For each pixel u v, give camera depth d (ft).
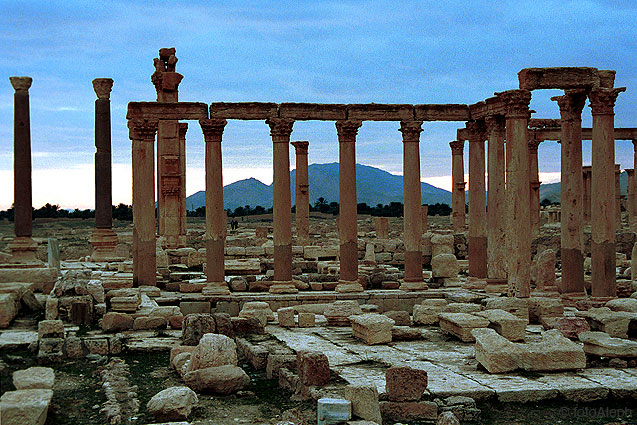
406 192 118.11
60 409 57.36
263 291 115.85
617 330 79.66
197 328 78.48
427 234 156.56
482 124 120.16
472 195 121.29
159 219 157.38
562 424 55.26
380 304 111.86
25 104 103.40
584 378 63.93
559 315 93.61
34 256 100.73
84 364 71.36
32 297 87.25
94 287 91.40
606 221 102.37
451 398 57.57
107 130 131.75
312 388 60.29
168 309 89.25
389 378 56.95
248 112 113.09
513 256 103.76
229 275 134.51
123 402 59.26
